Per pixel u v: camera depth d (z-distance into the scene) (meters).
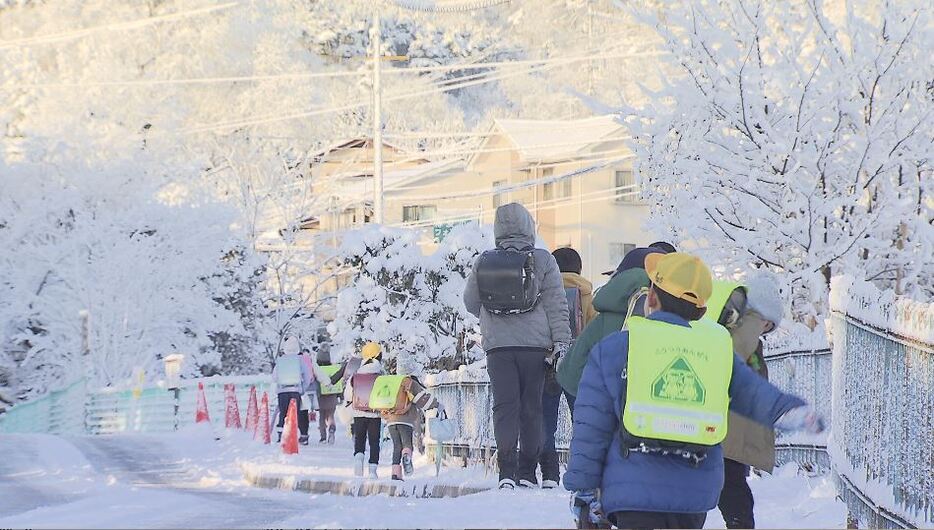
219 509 28.67
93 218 118.69
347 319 83.25
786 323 43.72
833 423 23.33
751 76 47.78
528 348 27.58
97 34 192.50
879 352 18.78
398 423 35.59
